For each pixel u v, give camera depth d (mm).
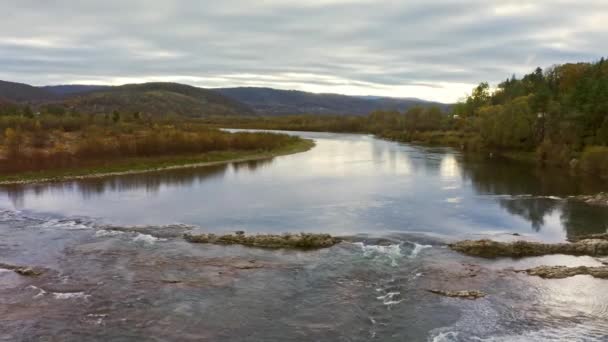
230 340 23781
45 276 31812
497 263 34750
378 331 24844
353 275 32125
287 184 68625
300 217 48375
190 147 100625
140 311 26766
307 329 24953
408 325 25469
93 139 92750
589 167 79500
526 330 25062
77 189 64500
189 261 34844
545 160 93750
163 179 73375
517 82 189500
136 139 97438
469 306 27672
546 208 52406
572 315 26672
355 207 52906
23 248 38000
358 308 27312
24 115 166000
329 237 39438
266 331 24703
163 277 31703
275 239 38938
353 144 146500
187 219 47906
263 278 31609
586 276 31688
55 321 25484
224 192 62438
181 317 26078
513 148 109562
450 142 142750
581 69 139625
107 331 24500
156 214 50000
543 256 36344
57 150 92562
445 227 44500
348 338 24109
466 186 66625
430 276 31953
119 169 80750
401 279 31469
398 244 38719
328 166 89562
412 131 174875
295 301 28172
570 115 90938
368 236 40844
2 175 71875
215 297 28641
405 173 79500
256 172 81250
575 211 50969
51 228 44188
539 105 105062
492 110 137750
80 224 45719
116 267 33562
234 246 38438
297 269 33219
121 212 50906
